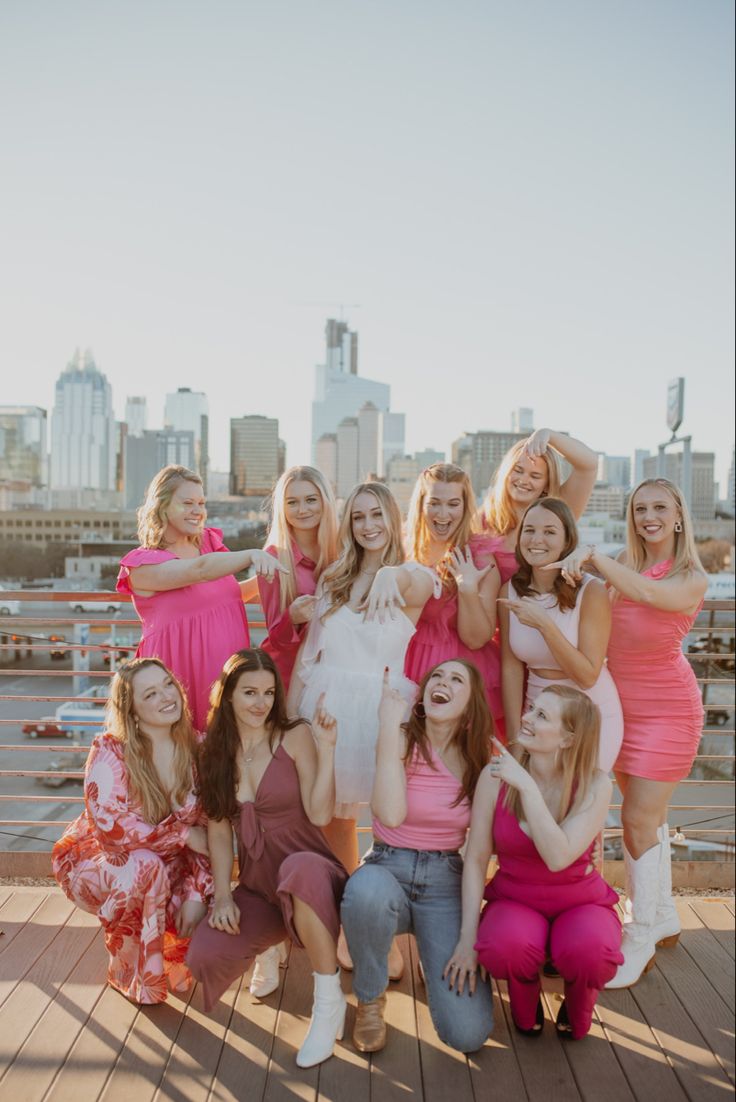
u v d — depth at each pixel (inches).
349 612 106.7
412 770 99.2
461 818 98.3
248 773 99.7
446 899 96.6
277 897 98.5
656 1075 88.7
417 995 103.7
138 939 100.7
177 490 112.9
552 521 103.9
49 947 112.0
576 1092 85.9
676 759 107.8
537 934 91.1
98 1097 83.7
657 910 111.5
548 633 100.9
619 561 117.0
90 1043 92.1
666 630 106.2
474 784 99.3
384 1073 88.4
